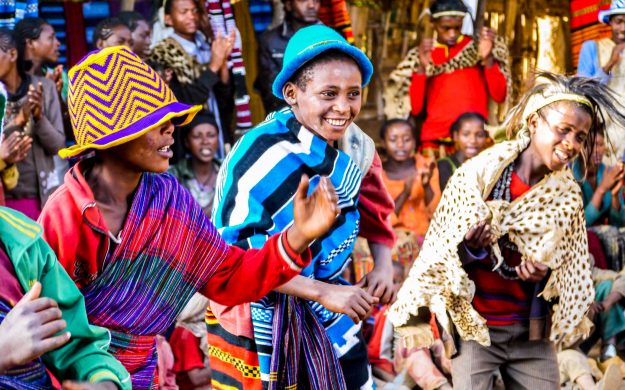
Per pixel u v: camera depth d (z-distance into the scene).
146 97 2.67
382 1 7.72
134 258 2.74
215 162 6.78
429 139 7.67
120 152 2.69
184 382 5.75
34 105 5.88
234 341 3.60
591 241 7.19
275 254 2.78
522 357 4.40
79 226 2.65
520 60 8.16
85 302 2.70
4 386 2.17
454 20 7.60
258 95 7.41
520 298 4.32
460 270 4.17
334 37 3.50
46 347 2.10
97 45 6.54
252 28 7.37
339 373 3.54
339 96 3.50
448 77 7.64
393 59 7.77
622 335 6.82
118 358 2.77
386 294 3.91
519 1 8.07
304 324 3.54
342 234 3.61
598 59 7.93
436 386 5.77
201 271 2.88
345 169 3.61
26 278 2.29
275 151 3.53
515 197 4.21
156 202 2.78
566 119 4.08
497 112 7.82
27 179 5.90
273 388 3.45
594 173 7.39
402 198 7.36
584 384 5.91
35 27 6.04
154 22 6.78
